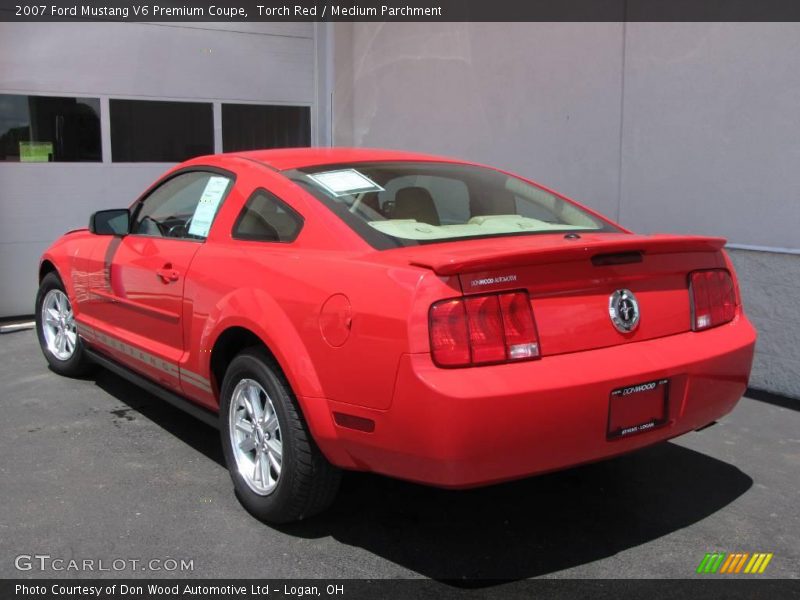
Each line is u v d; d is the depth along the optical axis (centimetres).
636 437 288
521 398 259
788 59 473
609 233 362
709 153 521
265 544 315
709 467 397
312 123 864
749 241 505
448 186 373
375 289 275
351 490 367
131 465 392
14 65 696
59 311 545
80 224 745
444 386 254
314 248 317
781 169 484
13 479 373
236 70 812
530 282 271
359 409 278
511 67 660
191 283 367
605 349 285
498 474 266
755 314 507
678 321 310
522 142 658
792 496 364
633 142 568
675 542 320
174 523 331
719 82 510
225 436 348
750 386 520
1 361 589
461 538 322
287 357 300
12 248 716
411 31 761
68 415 466
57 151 726
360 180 356
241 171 380
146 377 432
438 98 738
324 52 845
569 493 366
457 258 261
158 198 441
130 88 754
